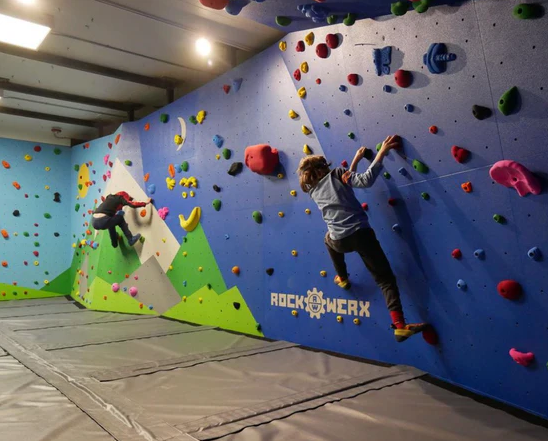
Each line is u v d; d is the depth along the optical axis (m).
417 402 2.24
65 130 6.97
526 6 1.98
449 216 2.46
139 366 2.96
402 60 2.64
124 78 4.95
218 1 2.66
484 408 2.15
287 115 3.58
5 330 4.27
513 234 2.15
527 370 2.13
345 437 1.87
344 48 3.04
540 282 2.05
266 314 3.84
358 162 2.96
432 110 2.49
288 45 3.56
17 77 5.07
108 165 6.11
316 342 3.39
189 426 1.98
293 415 2.11
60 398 2.37
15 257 6.71
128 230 5.34
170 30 3.97
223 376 2.74
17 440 1.85
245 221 4.05
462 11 2.30
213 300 4.43
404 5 2.45
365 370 2.75
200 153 4.59
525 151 2.06
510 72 2.10
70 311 5.57
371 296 2.99
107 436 1.89
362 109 2.94
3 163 6.70
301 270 3.51
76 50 4.40
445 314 2.52
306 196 3.46
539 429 1.92
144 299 5.31
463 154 2.33
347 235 2.68
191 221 4.60
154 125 5.29
